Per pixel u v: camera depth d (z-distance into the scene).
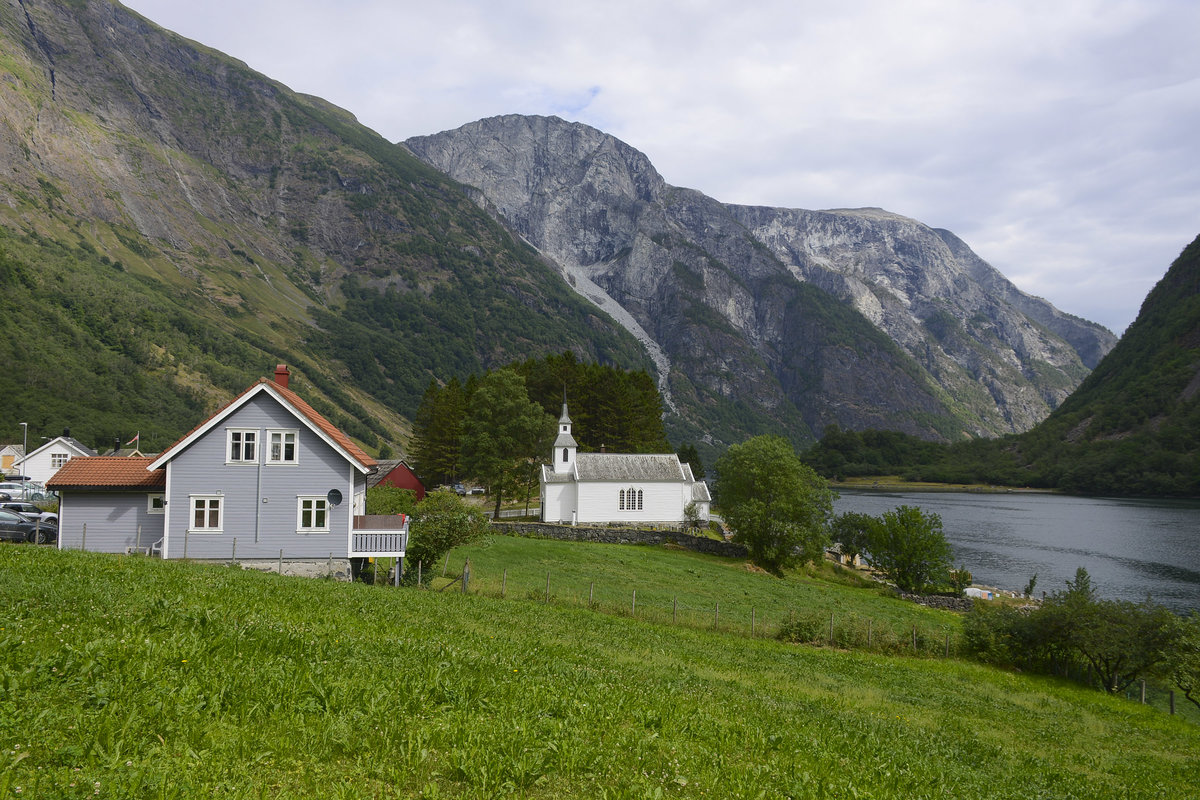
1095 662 42.94
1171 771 20.59
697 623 39.91
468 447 94.12
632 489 90.31
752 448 79.31
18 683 9.14
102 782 7.12
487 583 42.81
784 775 11.45
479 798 8.30
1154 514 159.00
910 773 13.62
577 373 121.69
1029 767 17.98
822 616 41.88
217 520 36.22
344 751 9.03
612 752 10.59
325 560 37.09
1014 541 119.06
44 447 97.69
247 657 11.91
